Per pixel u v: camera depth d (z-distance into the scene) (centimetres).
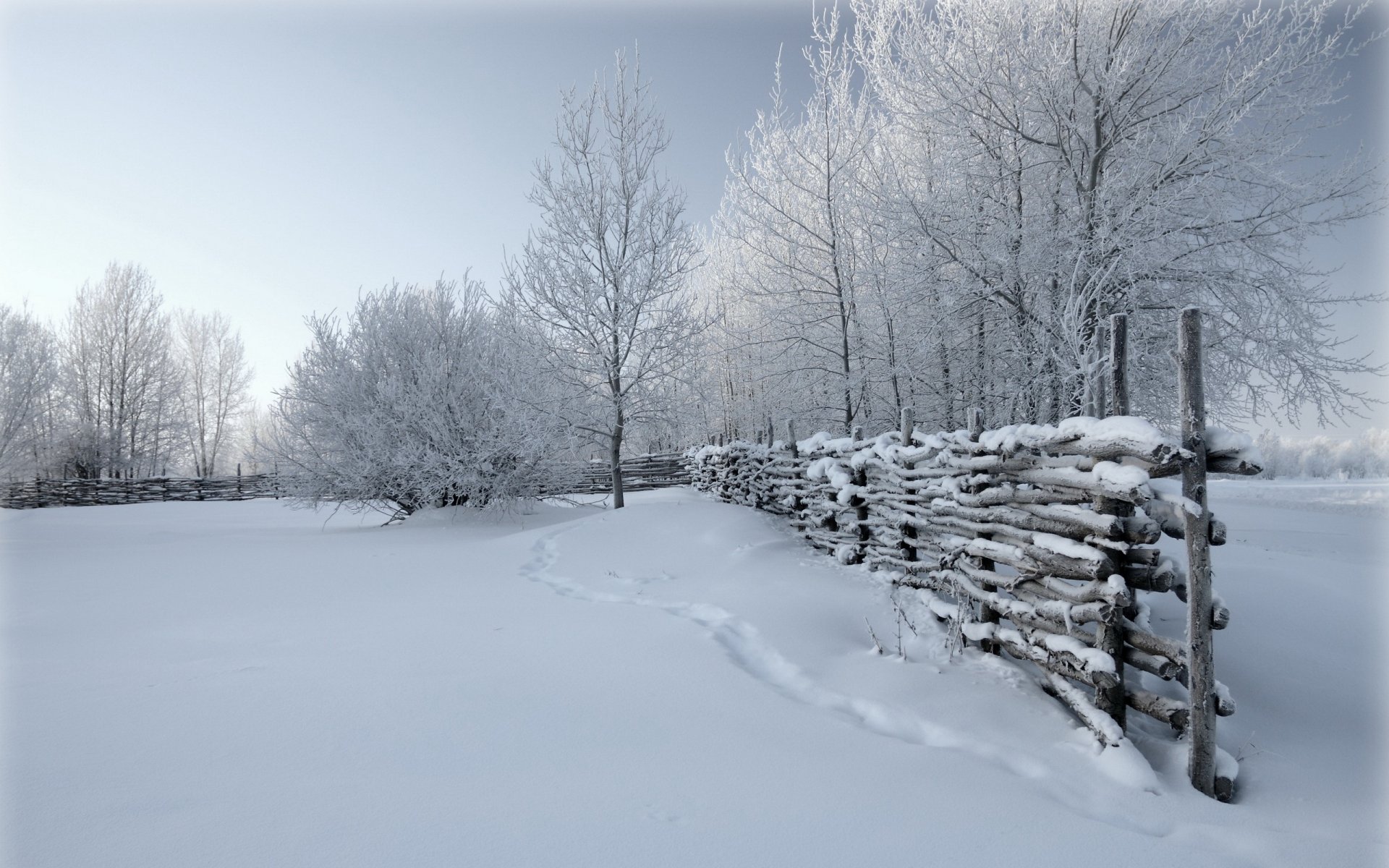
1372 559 673
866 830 218
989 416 1144
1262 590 532
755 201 1385
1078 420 368
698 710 322
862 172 1298
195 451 3428
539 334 1150
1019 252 988
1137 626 335
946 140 1094
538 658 400
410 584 649
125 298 2981
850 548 671
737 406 1795
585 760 262
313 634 457
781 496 901
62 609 545
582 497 1675
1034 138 985
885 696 357
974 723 329
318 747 268
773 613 495
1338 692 397
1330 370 865
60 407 2731
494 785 238
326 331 1198
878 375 1270
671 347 1195
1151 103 936
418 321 1216
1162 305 948
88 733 281
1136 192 902
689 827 214
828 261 1338
